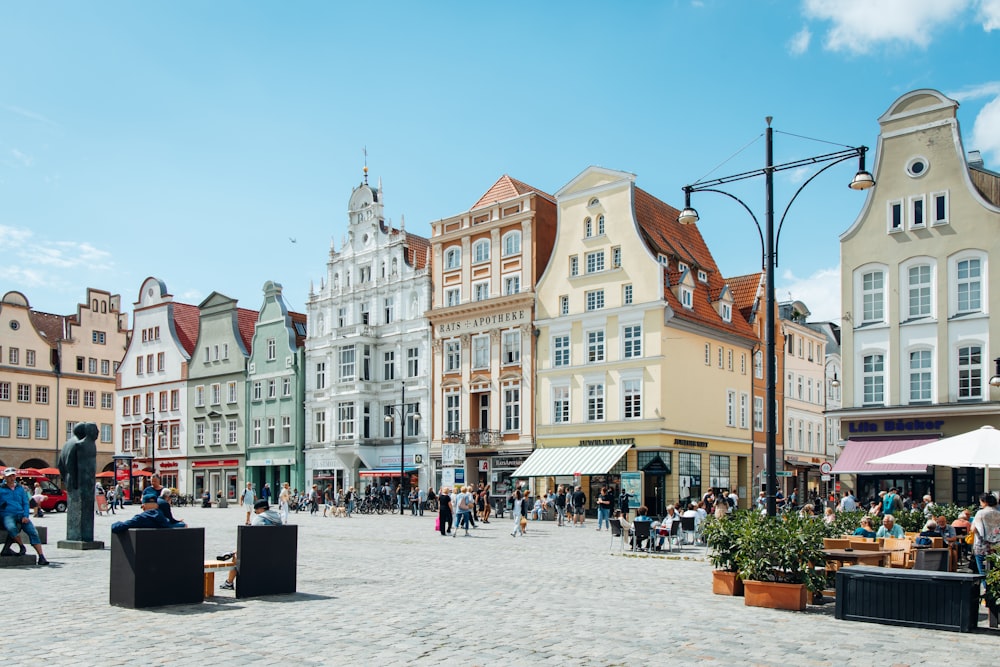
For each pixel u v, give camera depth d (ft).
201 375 253.44
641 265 164.04
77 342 296.51
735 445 181.16
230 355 245.86
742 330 187.11
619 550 92.53
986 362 113.80
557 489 161.07
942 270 117.70
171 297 266.57
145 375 270.87
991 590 43.55
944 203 118.73
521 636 39.47
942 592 43.01
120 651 34.88
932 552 53.57
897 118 123.03
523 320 179.93
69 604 46.68
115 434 278.05
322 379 221.87
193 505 237.66
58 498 176.04
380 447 205.98
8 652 34.58
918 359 119.03
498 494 179.93
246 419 239.09
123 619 42.01
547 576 65.67
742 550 50.65
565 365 173.37
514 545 97.60
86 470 82.02
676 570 71.56
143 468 265.13
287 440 227.61
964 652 37.83
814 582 49.14
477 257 191.11
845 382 123.85
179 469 256.11
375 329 210.38
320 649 35.76
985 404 111.75
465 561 77.00
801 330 220.64
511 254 184.55
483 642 37.91
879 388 121.60
